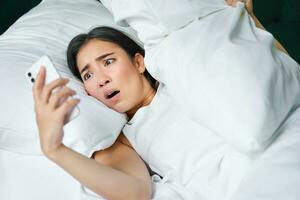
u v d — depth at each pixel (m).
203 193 0.87
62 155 0.74
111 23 1.28
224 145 0.87
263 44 0.87
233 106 0.78
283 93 0.82
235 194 0.76
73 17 1.31
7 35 1.28
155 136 0.96
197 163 0.89
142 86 1.03
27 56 1.12
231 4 1.04
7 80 1.02
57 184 0.93
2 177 0.96
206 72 0.84
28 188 0.93
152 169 0.99
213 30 0.91
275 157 0.78
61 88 0.70
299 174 0.73
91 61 1.00
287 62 0.89
